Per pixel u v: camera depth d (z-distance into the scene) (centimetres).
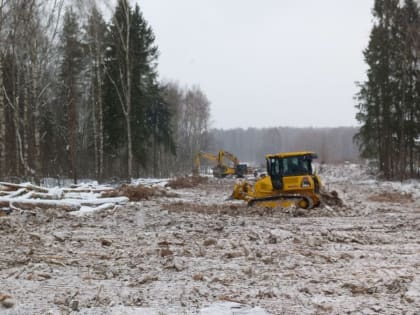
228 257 773
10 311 484
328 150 11306
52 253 808
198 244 905
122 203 1698
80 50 3353
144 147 3847
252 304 510
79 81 3853
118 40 3173
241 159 15812
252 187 1786
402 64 3409
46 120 3678
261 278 629
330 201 1662
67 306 502
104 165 3931
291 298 533
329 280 617
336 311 485
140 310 486
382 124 3678
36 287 580
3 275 647
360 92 3903
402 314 476
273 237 934
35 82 2244
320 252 820
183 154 6419
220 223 1226
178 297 537
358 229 1130
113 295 546
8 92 3059
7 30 2497
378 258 768
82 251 834
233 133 16938
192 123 6475
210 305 505
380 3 3622
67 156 3809
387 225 1196
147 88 3959
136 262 736
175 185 2973
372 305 504
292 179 1606
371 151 3962
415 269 683
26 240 942
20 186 1645
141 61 3522
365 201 2055
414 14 3378
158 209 1566
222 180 4069
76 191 1928
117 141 3547
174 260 713
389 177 3672
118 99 3450
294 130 17700
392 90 3556
